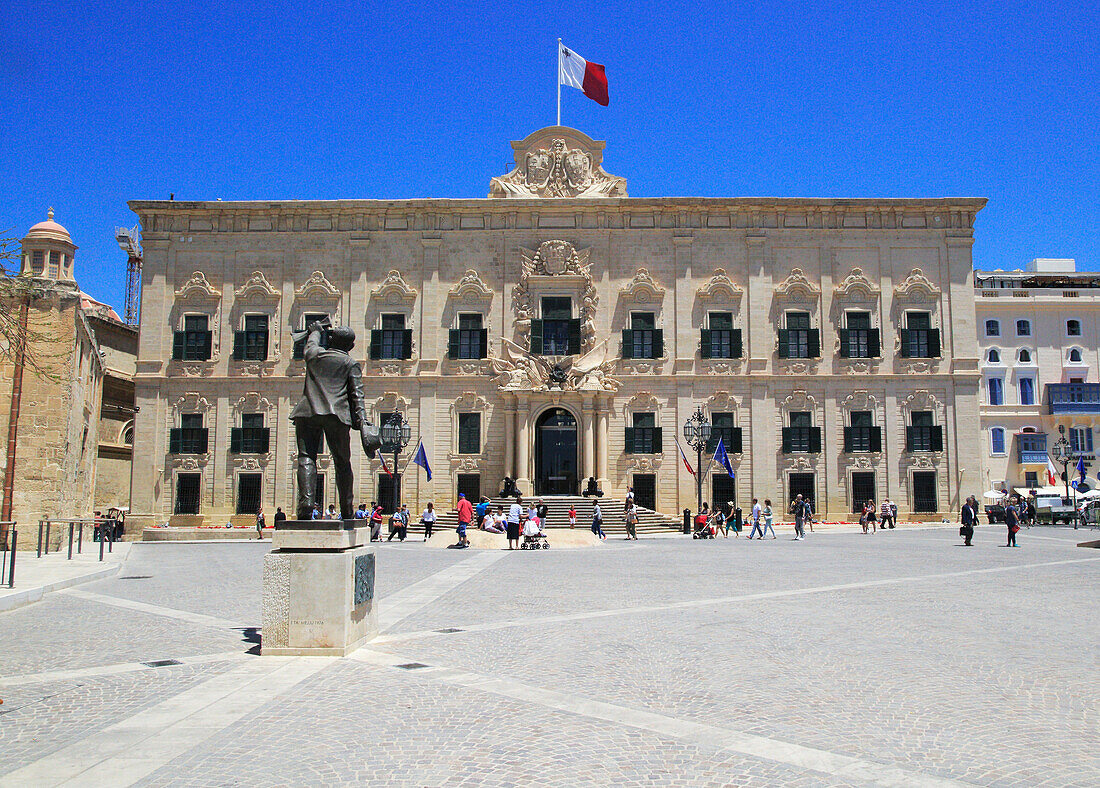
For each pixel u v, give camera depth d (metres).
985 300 64.75
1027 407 63.84
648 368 47.81
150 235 49.03
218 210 48.91
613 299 48.44
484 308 48.44
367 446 12.27
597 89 49.72
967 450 47.50
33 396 30.52
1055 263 75.00
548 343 48.03
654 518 44.84
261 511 43.12
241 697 8.98
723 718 8.30
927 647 11.66
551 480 47.62
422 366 48.06
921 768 6.89
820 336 48.09
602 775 6.74
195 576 21.84
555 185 49.59
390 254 49.00
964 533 31.81
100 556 25.14
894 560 25.22
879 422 47.69
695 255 48.69
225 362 48.12
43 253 53.97
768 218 48.88
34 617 14.68
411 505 47.12
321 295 48.47
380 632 12.81
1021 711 8.55
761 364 47.69
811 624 13.51
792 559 25.89
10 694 9.19
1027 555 26.94
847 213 48.84
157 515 47.12
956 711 8.55
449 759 7.11
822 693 9.24
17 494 30.08
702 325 48.06
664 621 13.81
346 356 12.23
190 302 48.66
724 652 11.34
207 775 6.70
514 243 48.94
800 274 48.22
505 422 47.28
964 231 48.81
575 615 14.47
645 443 47.34
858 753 7.27
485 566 23.80
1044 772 6.80
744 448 47.28
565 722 8.16
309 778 6.65
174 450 47.31
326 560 11.11
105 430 57.44
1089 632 12.78
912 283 48.28
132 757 7.11
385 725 8.04
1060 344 64.88
